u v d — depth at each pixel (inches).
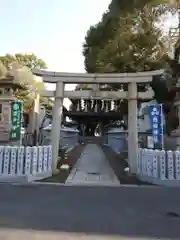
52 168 523.2
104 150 1056.2
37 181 433.7
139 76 540.1
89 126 2000.5
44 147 475.2
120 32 792.9
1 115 704.4
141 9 761.0
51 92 553.0
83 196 327.0
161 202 300.4
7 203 283.7
